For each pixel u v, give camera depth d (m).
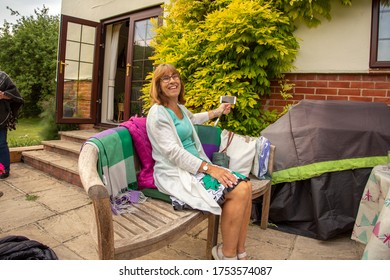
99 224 1.18
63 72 5.66
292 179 2.45
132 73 5.62
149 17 5.16
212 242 1.98
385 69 2.98
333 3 3.17
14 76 13.96
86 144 1.66
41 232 2.48
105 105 6.25
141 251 1.33
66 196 3.35
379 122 2.40
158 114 1.84
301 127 2.54
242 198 1.71
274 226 2.60
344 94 3.18
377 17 3.02
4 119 3.84
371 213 1.98
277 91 3.49
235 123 3.14
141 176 1.95
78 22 5.71
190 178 1.75
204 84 3.28
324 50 3.23
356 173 2.34
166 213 1.64
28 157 4.74
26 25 14.32
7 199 3.22
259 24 3.06
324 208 2.31
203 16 3.72
